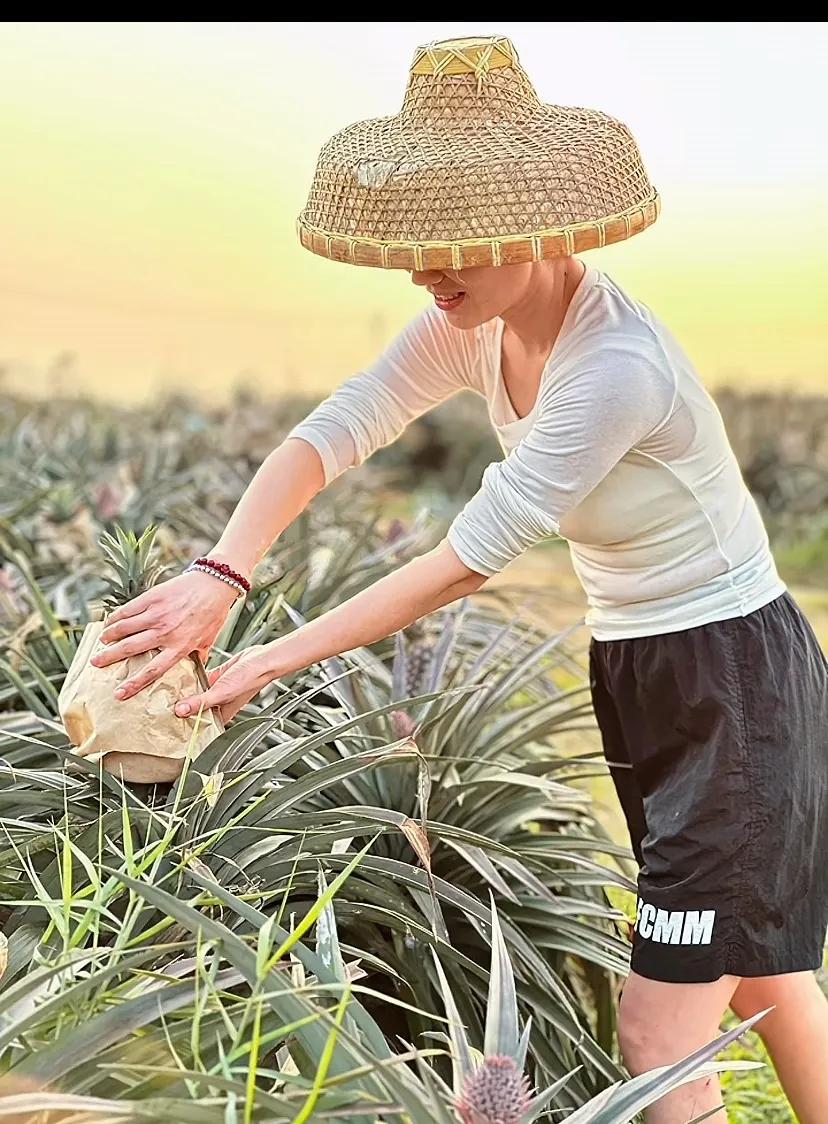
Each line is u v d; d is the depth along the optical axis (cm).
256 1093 106
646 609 192
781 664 188
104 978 120
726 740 184
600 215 164
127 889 157
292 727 214
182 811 168
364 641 177
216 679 180
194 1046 116
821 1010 198
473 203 160
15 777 186
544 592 354
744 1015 201
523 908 217
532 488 172
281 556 322
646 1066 184
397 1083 108
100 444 560
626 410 172
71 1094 108
